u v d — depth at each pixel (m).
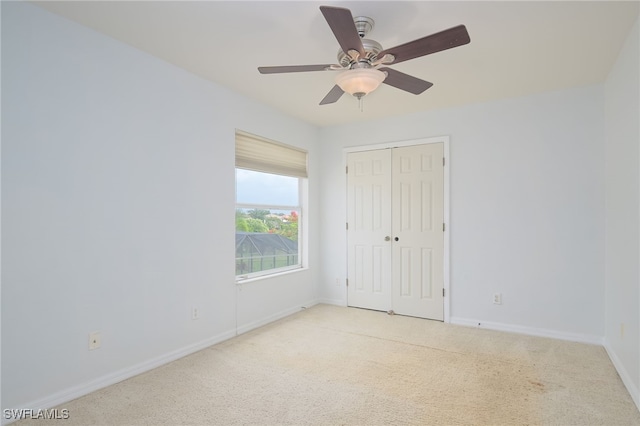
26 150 1.99
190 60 2.74
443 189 3.90
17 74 1.95
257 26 2.23
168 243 2.78
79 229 2.22
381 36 2.34
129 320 2.50
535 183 3.45
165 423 1.94
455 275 3.83
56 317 2.11
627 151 2.44
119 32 2.32
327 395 2.24
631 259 2.34
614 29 2.25
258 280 3.68
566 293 3.31
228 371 2.59
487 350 3.02
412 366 2.68
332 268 4.64
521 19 2.13
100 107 2.34
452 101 3.67
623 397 2.22
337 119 4.36
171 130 2.81
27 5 1.99
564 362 2.76
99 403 2.13
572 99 3.29
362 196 4.43
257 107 3.69
